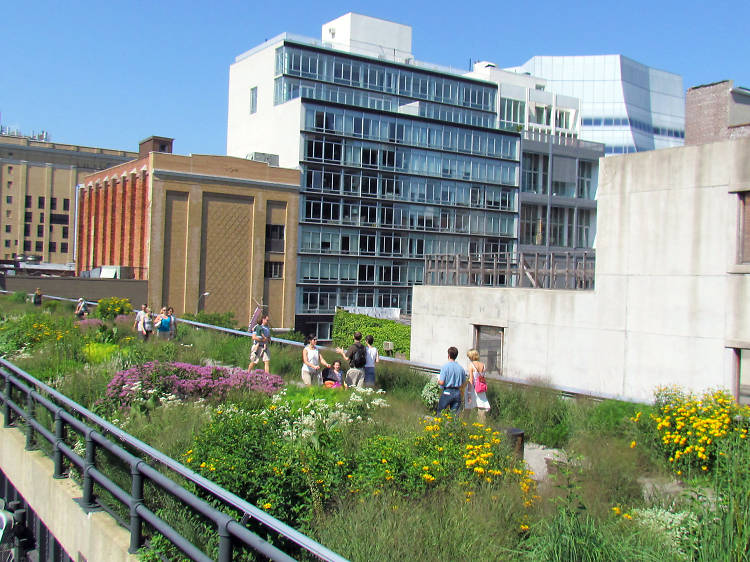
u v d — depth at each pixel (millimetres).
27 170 138625
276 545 6586
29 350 17844
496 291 22219
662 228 16922
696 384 16078
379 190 85188
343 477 7598
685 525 6441
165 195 63062
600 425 11617
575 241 97125
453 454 8148
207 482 5391
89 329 22109
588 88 115938
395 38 98375
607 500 7766
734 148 15539
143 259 63656
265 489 7035
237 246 67062
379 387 16297
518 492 7285
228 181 66188
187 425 9836
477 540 6117
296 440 8539
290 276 70500
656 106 121938
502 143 92938
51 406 8742
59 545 8625
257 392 13047
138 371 12625
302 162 80375
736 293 15406
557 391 13703
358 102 88688
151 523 5949
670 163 16797
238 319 67188
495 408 13422
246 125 90812
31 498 9141
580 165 97688
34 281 55688
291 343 20812
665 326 16797
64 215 142375
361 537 6059
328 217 82062
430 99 93188
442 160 89125
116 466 8055
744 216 15422
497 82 99500
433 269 26516
